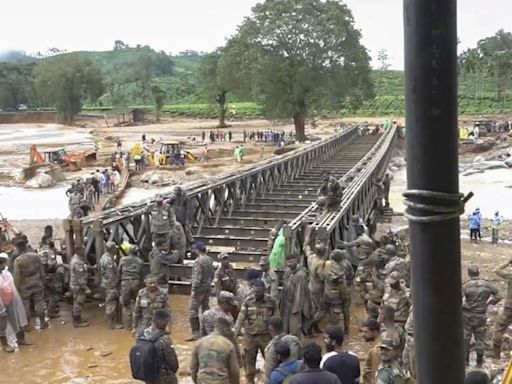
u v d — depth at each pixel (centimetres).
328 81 5672
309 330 1067
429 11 197
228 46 6066
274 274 1030
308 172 3259
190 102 14400
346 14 5850
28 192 3638
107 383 907
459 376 211
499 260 1927
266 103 5819
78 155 4869
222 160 5066
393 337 675
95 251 1309
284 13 5703
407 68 204
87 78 11500
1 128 10819
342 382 603
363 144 5088
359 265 1195
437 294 207
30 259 1128
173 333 1138
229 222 1941
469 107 10244
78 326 1165
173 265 1402
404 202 211
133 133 8438
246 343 860
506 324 1007
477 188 3619
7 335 1126
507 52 11312
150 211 1449
